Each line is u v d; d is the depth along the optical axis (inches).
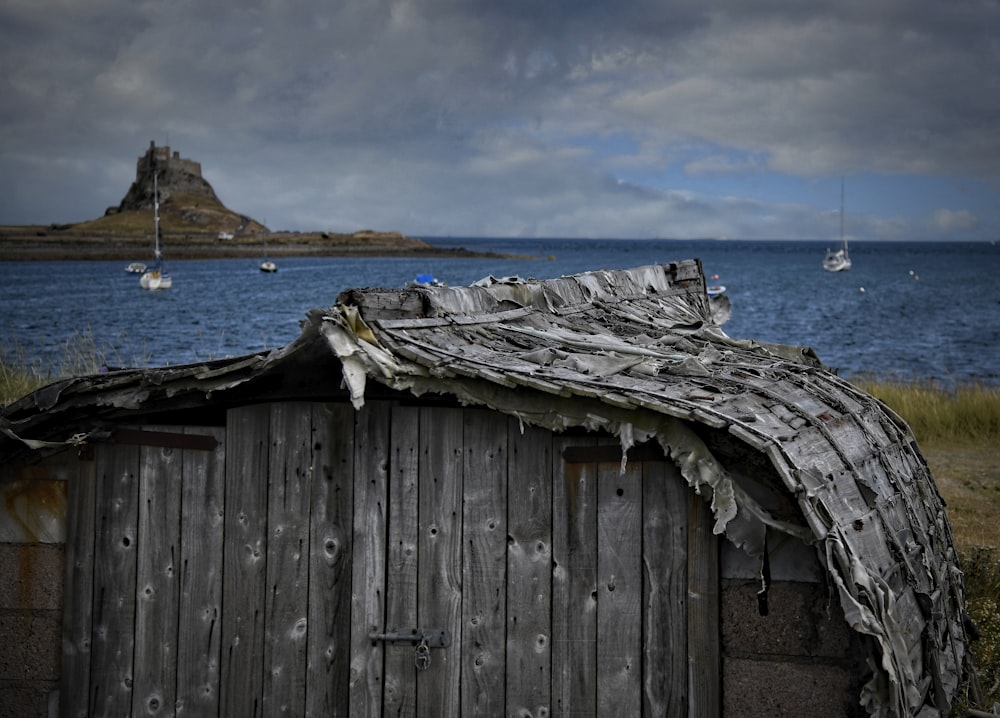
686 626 195.3
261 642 206.7
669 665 195.9
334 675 204.7
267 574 206.5
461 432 202.2
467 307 237.5
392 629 203.3
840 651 188.2
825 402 239.0
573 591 199.3
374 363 187.6
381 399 205.2
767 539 188.7
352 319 193.2
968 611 306.2
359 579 204.1
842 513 187.8
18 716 213.8
